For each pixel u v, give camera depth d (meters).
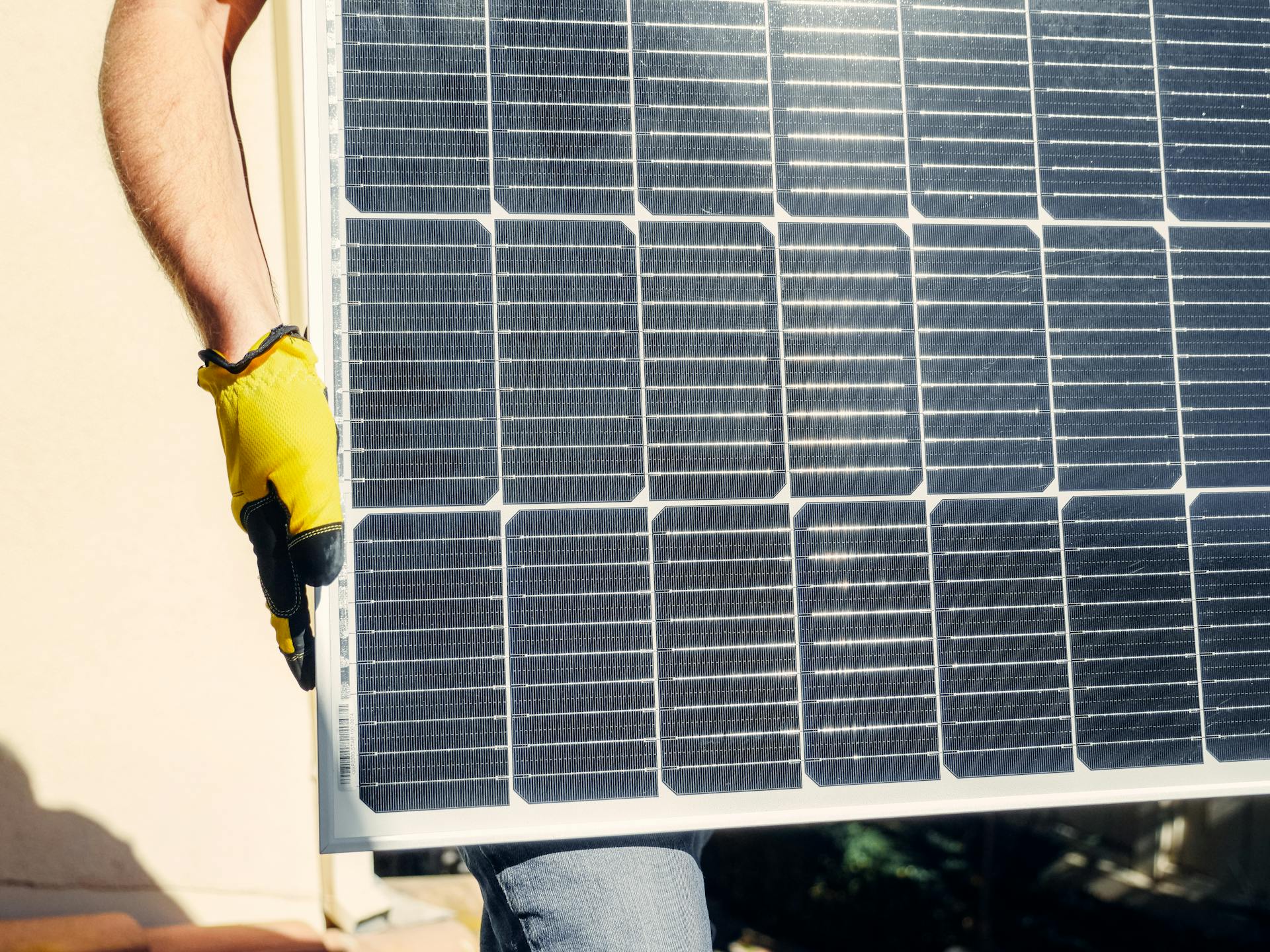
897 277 1.68
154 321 1.83
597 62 1.66
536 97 1.66
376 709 1.61
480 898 2.00
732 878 3.48
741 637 1.64
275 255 1.86
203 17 1.61
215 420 1.85
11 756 1.79
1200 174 1.73
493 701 1.62
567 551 1.63
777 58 1.69
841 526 1.66
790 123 1.68
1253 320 1.72
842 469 1.66
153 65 1.58
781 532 1.65
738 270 1.67
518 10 1.66
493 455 1.63
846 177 1.68
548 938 1.57
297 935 1.82
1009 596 1.67
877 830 3.49
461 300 1.63
